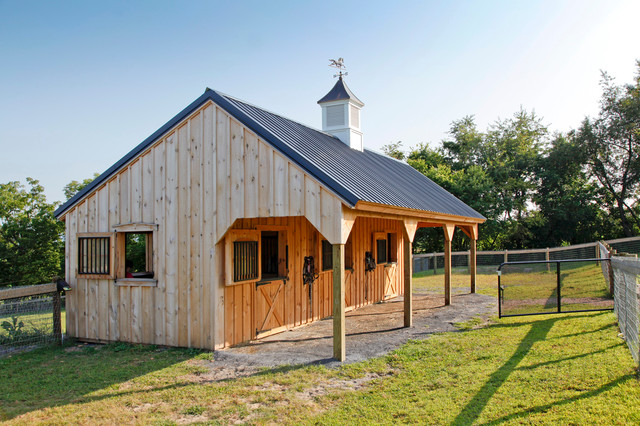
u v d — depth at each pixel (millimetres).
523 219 30719
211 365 6633
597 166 30031
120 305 8469
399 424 4363
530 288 10977
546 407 4555
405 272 9109
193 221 7836
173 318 7930
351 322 9875
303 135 9375
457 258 24562
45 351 7973
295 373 6051
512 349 6789
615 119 28844
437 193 13453
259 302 8484
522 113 36125
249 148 7441
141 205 8359
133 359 7184
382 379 5738
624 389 4848
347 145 12125
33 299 8469
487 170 31328
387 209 7758
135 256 21000
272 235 9727
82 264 8859
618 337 6965
